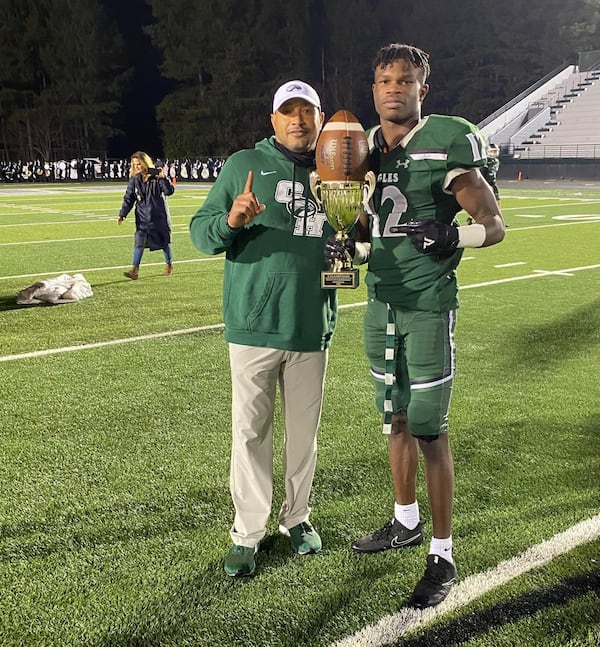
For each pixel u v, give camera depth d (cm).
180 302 746
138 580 264
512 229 1427
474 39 5294
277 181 260
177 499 325
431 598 249
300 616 244
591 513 309
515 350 562
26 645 231
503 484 338
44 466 356
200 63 5341
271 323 265
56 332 617
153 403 446
